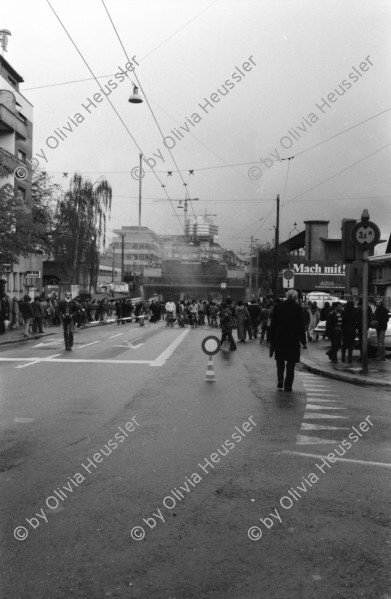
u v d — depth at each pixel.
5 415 7.62
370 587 3.16
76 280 44.66
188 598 3.03
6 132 34.41
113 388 9.98
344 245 12.45
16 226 23.78
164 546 3.65
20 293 35.50
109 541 3.71
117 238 105.31
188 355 16.16
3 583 3.17
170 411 7.97
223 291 92.62
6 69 36.72
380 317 14.93
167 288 92.00
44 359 14.66
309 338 22.88
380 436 6.70
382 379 11.20
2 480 4.91
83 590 3.10
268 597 3.05
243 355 16.69
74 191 42.84
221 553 3.56
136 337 24.02
